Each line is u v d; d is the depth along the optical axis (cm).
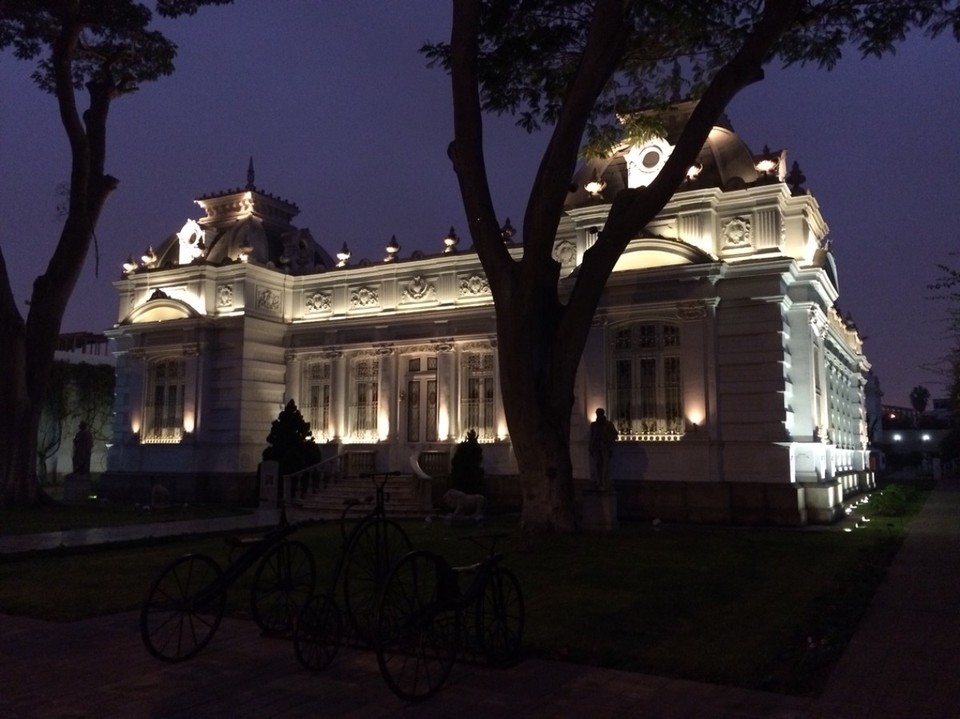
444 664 688
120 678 701
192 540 1697
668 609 962
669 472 2117
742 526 1998
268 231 3092
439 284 2659
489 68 1739
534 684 684
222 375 2802
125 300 3095
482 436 2505
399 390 2666
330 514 2309
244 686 679
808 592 1069
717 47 1759
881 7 1572
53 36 2577
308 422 2716
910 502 2678
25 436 2448
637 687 676
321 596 768
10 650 799
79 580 1202
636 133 1919
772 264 2056
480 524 1958
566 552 1377
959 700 641
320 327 2827
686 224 2177
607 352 2238
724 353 2106
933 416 9588
